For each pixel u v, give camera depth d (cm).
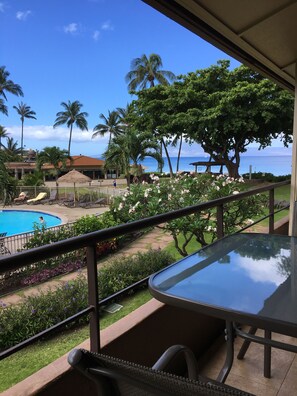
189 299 101
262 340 143
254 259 143
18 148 5322
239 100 1919
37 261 98
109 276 504
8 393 110
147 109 2159
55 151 3494
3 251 869
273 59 283
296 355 190
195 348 193
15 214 2012
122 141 2173
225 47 238
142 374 52
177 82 2238
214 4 181
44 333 113
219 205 215
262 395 160
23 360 329
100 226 855
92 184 3588
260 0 182
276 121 1964
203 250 158
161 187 597
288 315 91
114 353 138
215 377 173
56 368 121
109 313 417
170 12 179
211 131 1984
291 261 140
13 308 438
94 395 127
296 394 160
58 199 2438
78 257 701
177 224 530
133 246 808
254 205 567
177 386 49
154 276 123
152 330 160
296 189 329
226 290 109
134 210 595
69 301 416
